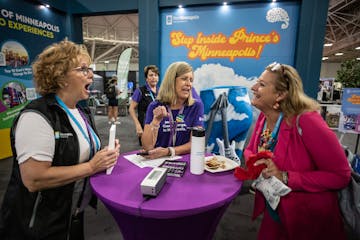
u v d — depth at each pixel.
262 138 1.09
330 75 17.52
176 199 0.79
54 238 0.89
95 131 1.13
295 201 0.89
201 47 3.87
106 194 0.82
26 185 0.79
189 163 1.16
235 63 3.77
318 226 0.90
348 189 0.87
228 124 2.48
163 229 0.94
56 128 0.84
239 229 1.83
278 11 3.49
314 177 0.85
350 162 1.10
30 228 0.84
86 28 9.64
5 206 0.87
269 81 0.95
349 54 13.54
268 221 1.06
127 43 10.97
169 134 1.38
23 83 3.76
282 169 0.92
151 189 0.78
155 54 4.02
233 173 1.04
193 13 3.82
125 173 1.01
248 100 2.60
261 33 3.60
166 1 3.83
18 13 3.61
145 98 2.74
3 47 3.43
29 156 0.76
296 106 0.91
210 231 1.03
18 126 0.79
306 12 3.34
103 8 4.29
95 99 8.73
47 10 4.11
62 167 0.83
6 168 3.07
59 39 4.39
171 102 1.37
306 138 0.86
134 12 4.30
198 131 1.00
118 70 6.98
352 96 3.02
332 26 8.71
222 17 3.71
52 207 0.88
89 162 0.89
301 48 3.43
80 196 0.99
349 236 1.00
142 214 0.73
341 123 3.14
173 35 3.97
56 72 0.85
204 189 0.87
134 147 4.26
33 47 3.89
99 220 1.92
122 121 7.11
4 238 0.88
